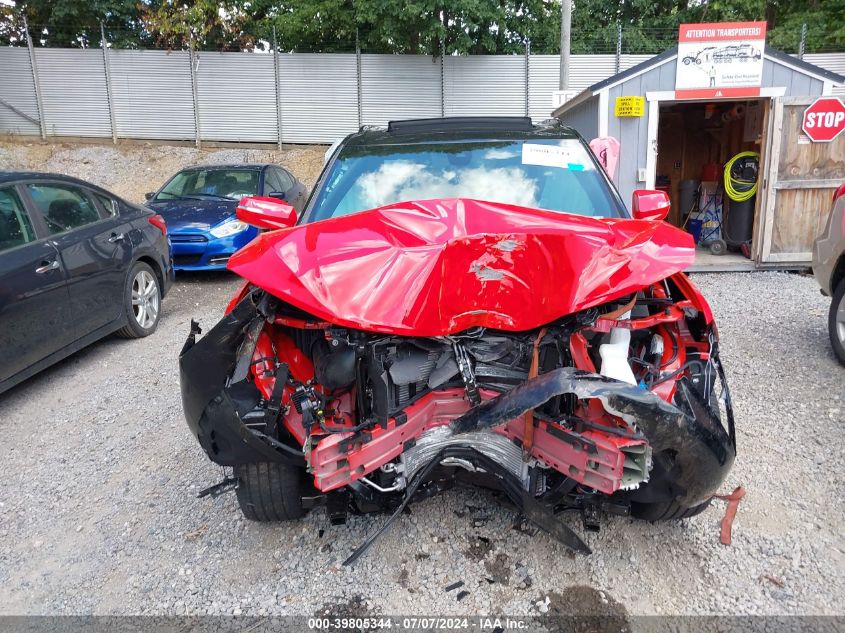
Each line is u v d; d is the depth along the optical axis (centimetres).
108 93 1917
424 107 1936
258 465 273
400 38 1797
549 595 264
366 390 251
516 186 357
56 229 534
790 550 286
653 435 214
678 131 1112
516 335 254
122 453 407
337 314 230
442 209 282
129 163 1852
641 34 2091
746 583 268
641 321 248
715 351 265
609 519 312
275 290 236
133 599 275
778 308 668
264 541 307
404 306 238
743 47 818
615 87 853
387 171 371
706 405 245
